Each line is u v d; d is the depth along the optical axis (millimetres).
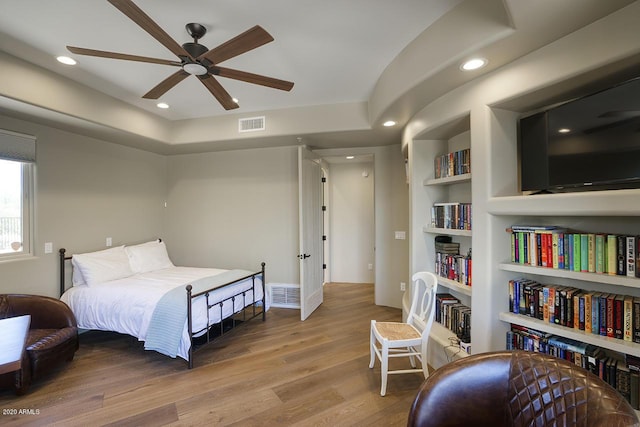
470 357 1293
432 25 1966
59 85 2666
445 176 2760
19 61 2369
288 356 2811
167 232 4781
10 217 2938
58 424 1890
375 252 4379
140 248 3924
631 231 1681
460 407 1201
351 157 4832
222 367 2607
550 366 1168
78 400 2141
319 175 4426
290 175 4320
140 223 4340
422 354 2312
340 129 3465
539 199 1722
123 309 2791
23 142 2941
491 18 1607
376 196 4348
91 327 2916
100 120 3057
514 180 2076
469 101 2127
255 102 3436
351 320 3781
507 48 1691
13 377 2143
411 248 3051
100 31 2018
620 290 1722
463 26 1748
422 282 2975
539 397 1134
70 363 2684
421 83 2145
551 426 1081
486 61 1835
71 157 3414
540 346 1866
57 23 1927
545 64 1672
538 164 1880
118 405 2082
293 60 2455
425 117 2633
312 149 4469
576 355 1707
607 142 1529
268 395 2197
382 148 4309
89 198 3623
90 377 2449
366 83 2932
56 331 2559
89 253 3365
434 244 3006
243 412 2008
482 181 2047
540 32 1543
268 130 3682
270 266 4414
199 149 4406
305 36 2105
